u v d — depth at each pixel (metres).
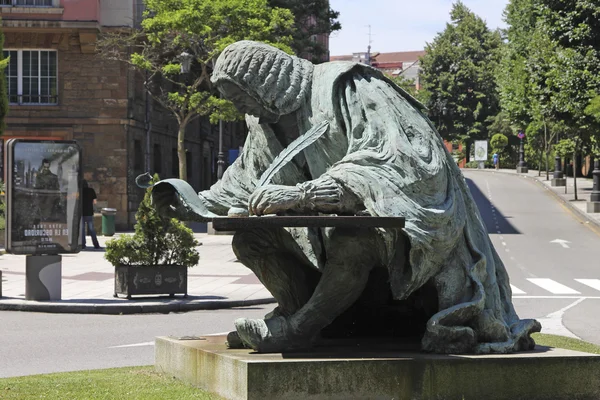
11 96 39.44
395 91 5.61
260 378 4.80
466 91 97.44
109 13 39.66
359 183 5.07
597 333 12.06
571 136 53.69
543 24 39.03
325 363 4.89
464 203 5.58
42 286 15.98
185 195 5.14
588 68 37.84
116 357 10.16
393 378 4.98
